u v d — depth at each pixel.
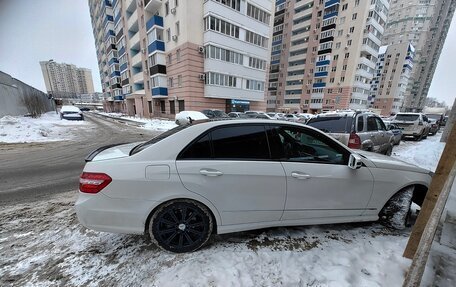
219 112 18.27
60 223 2.82
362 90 41.06
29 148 8.38
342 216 2.48
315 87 43.94
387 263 2.04
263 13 23.61
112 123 19.73
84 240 2.44
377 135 5.52
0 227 2.71
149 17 25.75
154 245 2.34
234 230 2.26
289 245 2.34
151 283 1.82
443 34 78.12
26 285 1.80
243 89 23.77
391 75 59.44
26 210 3.21
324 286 1.78
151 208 2.02
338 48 39.28
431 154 6.99
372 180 2.46
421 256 1.46
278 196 2.24
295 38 46.56
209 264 2.02
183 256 2.14
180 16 20.17
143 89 33.16
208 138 2.15
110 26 41.56
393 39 76.38
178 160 2.05
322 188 2.33
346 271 1.93
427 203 1.93
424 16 70.94
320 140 2.45
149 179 1.98
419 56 75.44
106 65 52.50
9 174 5.11
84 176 2.00
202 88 21.53
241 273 1.91
